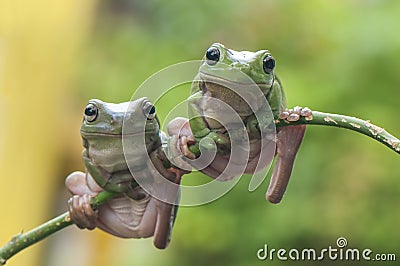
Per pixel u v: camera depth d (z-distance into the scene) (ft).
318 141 42.29
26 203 42.98
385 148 41.78
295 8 48.39
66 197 47.44
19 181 41.83
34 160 43.34
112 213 16.56
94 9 52.16
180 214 43.80
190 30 52.75
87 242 50.96
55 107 44.96
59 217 16.22
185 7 53.06
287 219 41.98
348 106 43.01
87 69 50.75
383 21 43.83
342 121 14.84
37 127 43.09
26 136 42.11
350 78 43.32
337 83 43.39
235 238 43.24
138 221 16.48
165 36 53.26
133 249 50.34
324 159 42.06
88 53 50.93
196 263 46.44
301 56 47.34
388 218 41.32
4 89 40.09
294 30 48.16
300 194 42.19
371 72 43.19
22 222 42.78
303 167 42.11
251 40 49.85
